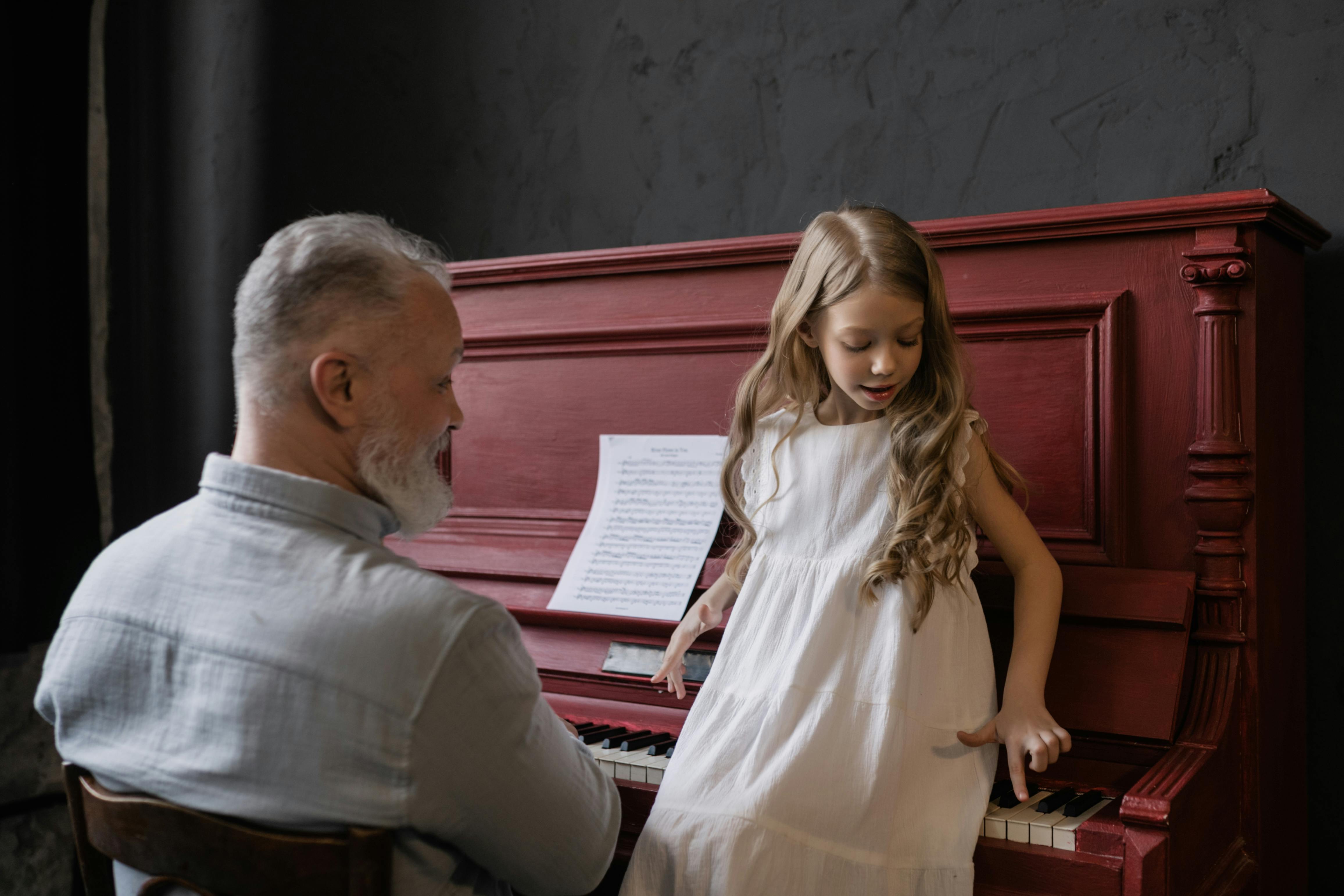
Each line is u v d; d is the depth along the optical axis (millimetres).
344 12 2684
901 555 1234
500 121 2514
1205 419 1363
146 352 2916
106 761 966
